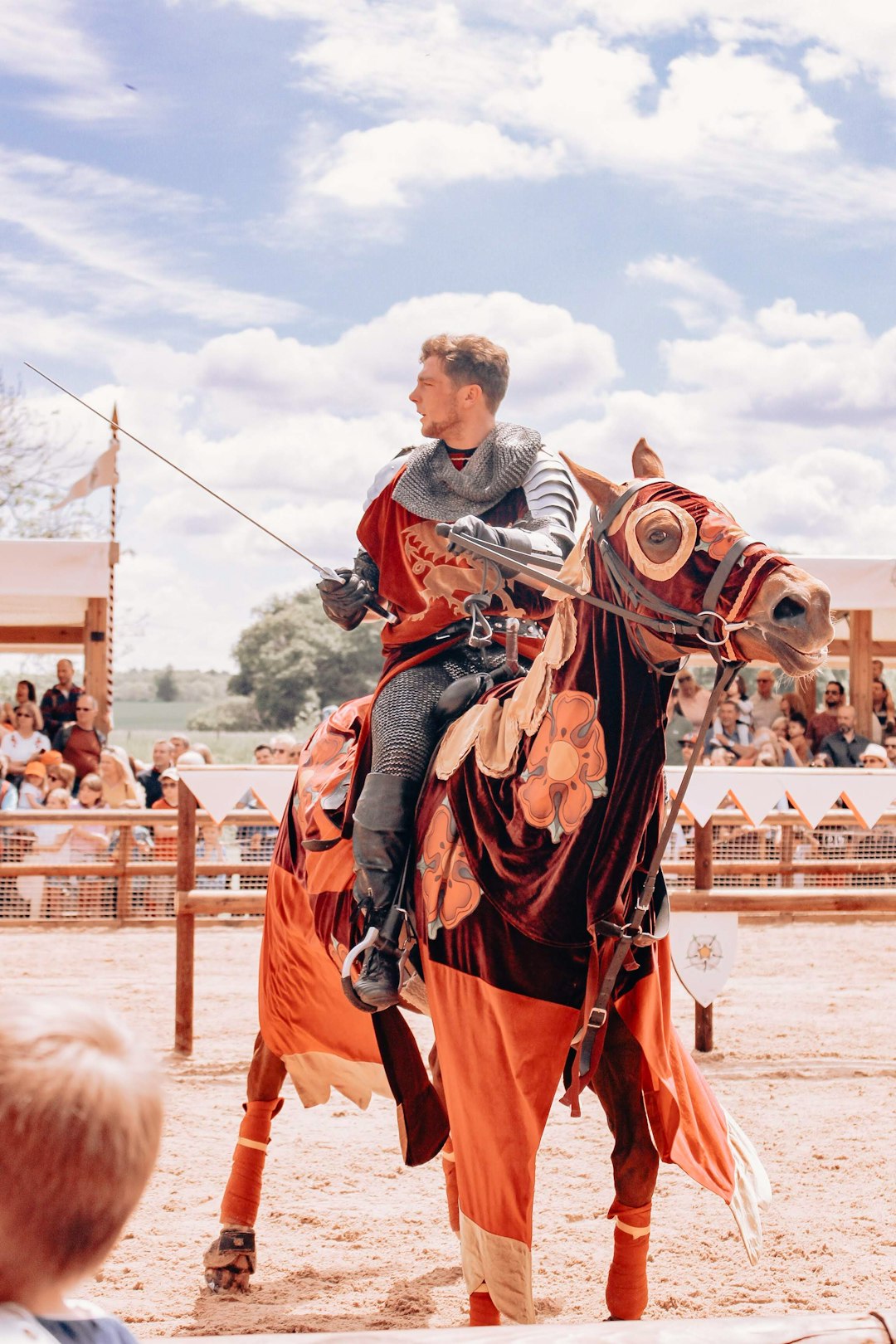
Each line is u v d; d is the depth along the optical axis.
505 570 3.14
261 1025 4.25
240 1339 1.72
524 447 3.51
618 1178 3.13
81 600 13.33
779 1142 5.64
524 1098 2.89
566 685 2.93
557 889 2.89
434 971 3.06
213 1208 4.81
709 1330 1.64
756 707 13.50
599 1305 3.87
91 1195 1.09
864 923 13.02
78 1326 1.19
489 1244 2.86
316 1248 4.43
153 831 12.19
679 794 2.96
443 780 3.18
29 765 12.17
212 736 60.66
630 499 2.87
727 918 7.36
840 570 12.38
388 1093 4.17
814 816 7.16
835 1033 8.04
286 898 4.07
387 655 3.70
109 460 7.48
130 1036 1.15
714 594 2.71
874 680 14.91
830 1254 4.27
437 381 3.60
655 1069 3.02
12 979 9.38
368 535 3.66
